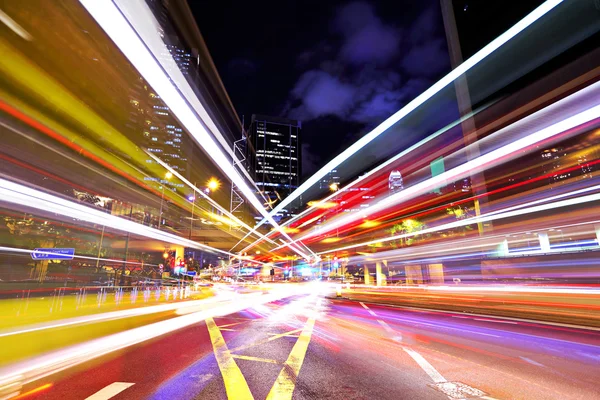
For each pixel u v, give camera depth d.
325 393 4.61
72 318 12.86
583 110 20.55
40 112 39.41
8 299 20.19
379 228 41.88
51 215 36.56
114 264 47.72
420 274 31.50
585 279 17.38
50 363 6.27
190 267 73.19
